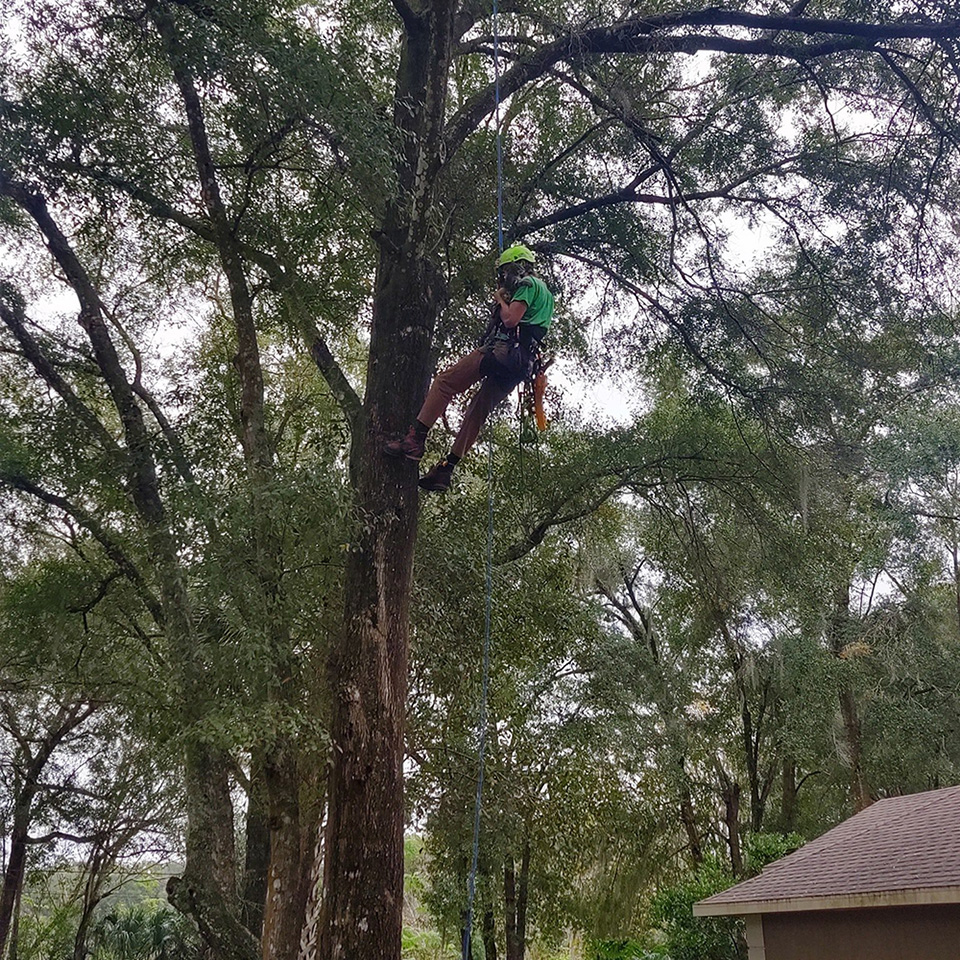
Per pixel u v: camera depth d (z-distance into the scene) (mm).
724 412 12156
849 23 8656
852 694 18328
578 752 15578
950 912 8117
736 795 19250
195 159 8594
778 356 11461
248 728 6082
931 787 19234
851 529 13047
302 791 9344
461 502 10234
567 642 13195
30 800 16000
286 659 6961
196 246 10172
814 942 9273
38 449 9438
